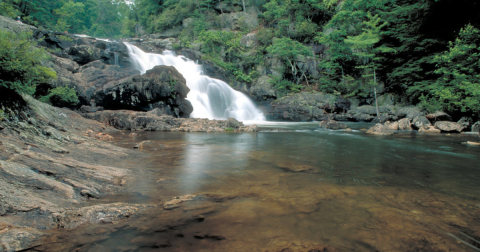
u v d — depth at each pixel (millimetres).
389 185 4711
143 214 3344
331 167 6234
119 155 7293
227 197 4012
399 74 27359
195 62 37000
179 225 3016
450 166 6398
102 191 4293
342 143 10844
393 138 12789
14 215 3039
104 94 20359
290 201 3820
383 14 30531
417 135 14375
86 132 11812
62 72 19656
